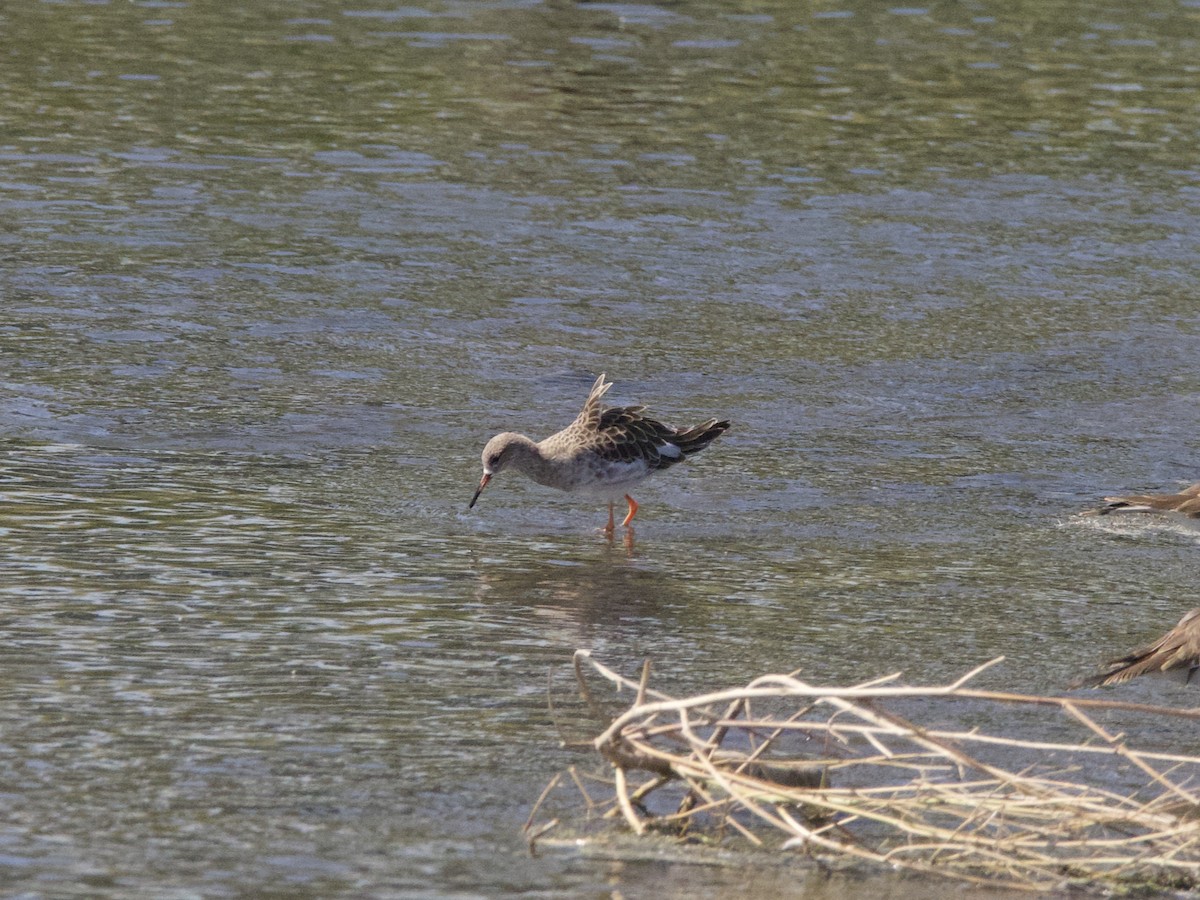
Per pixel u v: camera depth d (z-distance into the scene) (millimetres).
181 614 12758
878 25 37594
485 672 12008
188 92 30844
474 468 16812
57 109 29500
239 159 27484
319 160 27609
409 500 15789
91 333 20219
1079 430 18500
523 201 26047
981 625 13250
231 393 18547
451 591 13594
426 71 32781
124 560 13797
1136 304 22875
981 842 9523
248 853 9281
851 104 31672
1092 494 16641
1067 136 30312
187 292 21844
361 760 10539
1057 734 11312
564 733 11070
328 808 9891
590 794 10305
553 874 9219
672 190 26781
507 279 22812
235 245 23750
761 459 17312
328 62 33156
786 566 14516
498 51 34375
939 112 31406
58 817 9578
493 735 11000
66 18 35375
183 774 10211
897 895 9148
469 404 18609
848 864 9539
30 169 26469
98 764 10281
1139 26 38062
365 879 9047
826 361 20438
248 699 11344
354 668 11953
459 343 20531
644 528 15414
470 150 28422
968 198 27016
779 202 26422
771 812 10188
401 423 17938
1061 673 12328
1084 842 9469
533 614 13180
